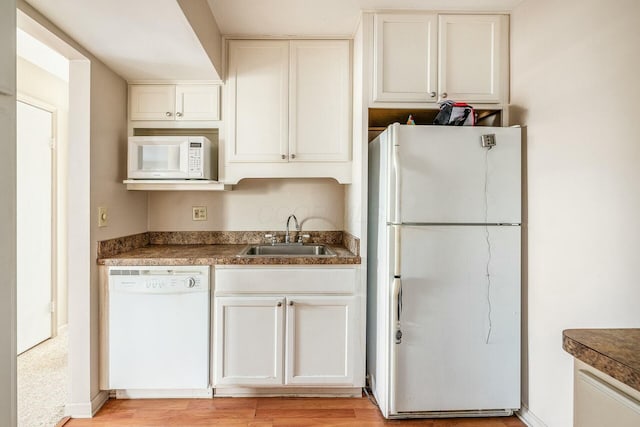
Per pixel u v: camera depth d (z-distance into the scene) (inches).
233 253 86.3
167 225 104.3
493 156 71.2
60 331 117.1
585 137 57.8
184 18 62.2
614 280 52.8
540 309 68.4
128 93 90.5
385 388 72.6
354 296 79.7
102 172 79.9
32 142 105.0
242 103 89.0
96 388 76.9
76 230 74.7
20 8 57.0
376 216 80.7
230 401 80.4
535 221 69.9
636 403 27.8
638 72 49.1
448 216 70.8
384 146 74.4
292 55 88.5
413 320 71.1
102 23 63.9
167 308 77.9
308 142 89.0
